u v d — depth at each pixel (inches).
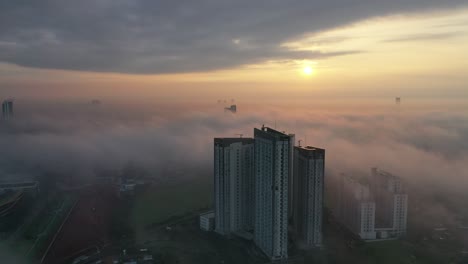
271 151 7795.3
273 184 7805.1
